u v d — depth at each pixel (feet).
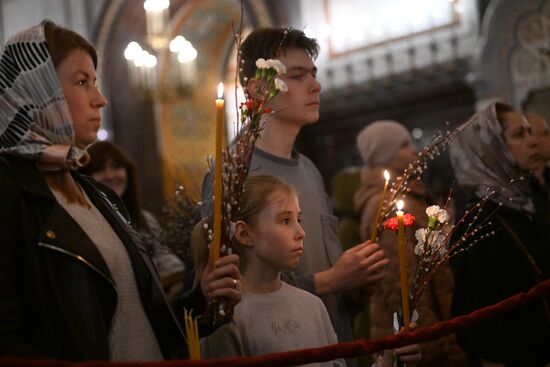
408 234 15.37
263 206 10.03
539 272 12.96
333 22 43.21
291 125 12.03
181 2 49.67
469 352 13.29
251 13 46.98
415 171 11.93
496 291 12.92
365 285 11.28
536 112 35.19
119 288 8.39
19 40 8.53
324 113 43.24
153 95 47.75
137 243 8.95
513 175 13.65
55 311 7.71
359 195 18.07
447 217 10.50
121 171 16.62
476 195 13.80
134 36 50.34
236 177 8.69
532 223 13.51
